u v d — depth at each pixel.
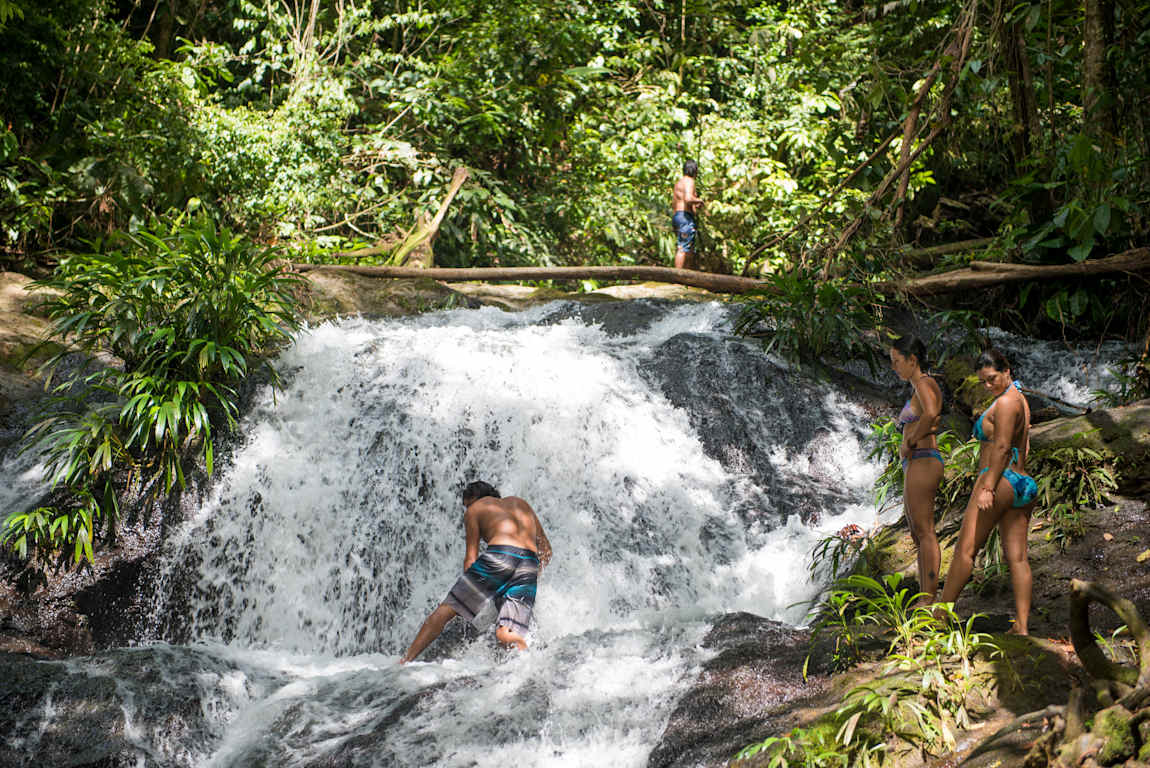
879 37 11.46
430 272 10.77
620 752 4.53
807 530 7.32
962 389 8.34
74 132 11.84
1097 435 6.23
